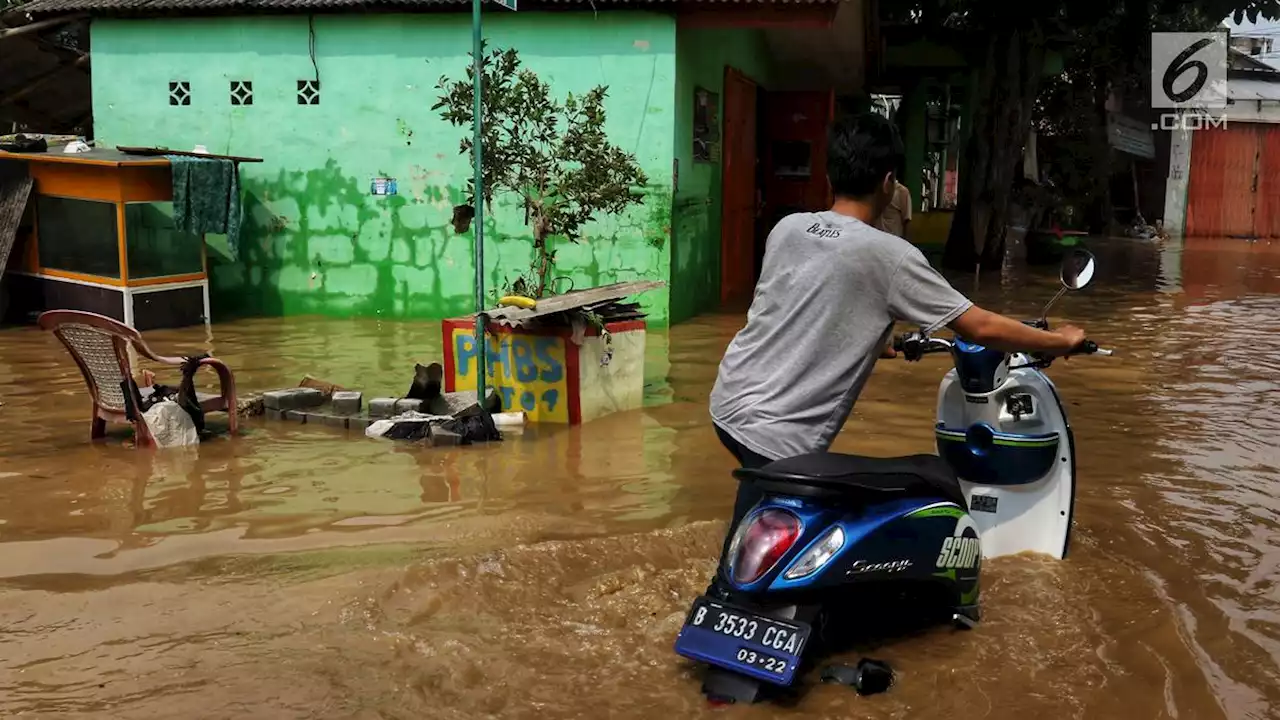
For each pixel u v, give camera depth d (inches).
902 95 943.0
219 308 494.9
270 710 131.0
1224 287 634.2
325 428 280.7
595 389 290.4
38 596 166.6
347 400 287.3
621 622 157.5
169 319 446.9
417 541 193.6
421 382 287.1
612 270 453.4
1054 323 472.7
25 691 135.6
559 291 456.1
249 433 274.8
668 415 295.7
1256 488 231.8
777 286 142.9
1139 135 1141.7
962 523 148.6
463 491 224.7
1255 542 196.9
